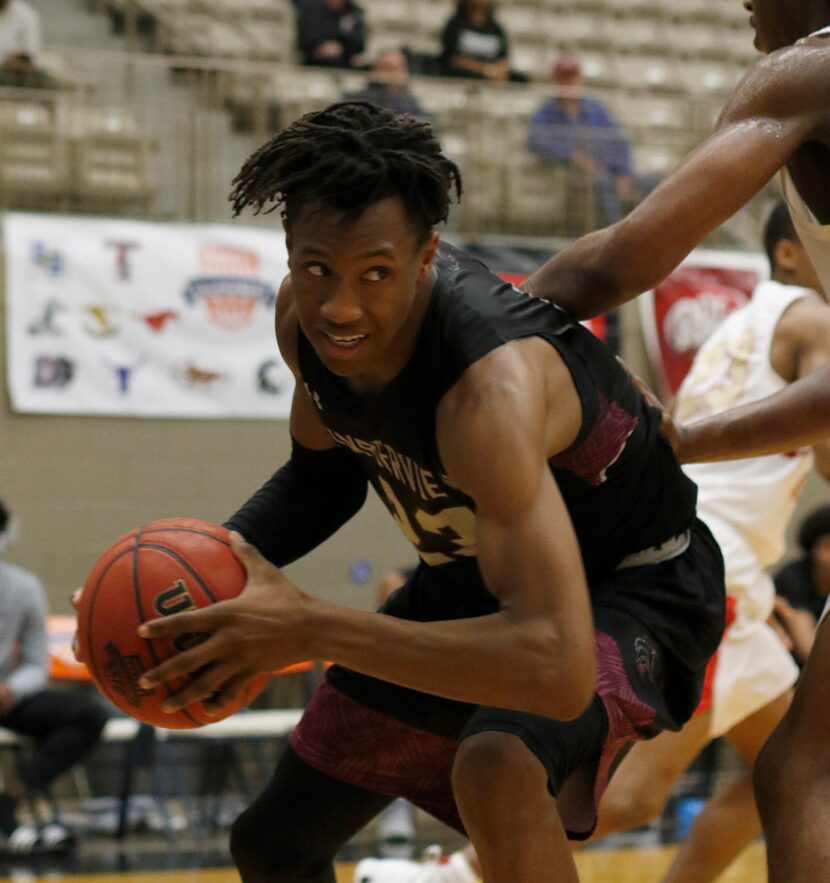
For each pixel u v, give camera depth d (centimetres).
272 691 891
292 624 231
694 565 296
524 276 1037
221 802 868
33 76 993
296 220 223
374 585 992
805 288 459
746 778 417
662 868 663
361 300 223
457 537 275
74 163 986
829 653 282
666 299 1043
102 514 950
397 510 284
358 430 262
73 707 755
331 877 328
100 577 253
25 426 939
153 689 243
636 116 1132
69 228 956
